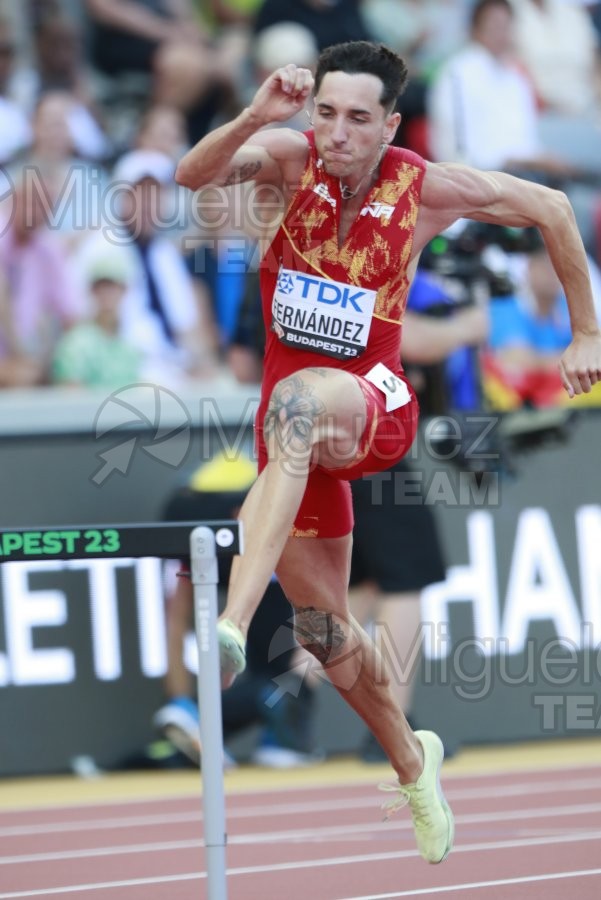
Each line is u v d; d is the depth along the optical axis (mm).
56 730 21875
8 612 21781
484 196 11242
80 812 19172
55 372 24719
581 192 28469
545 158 28500
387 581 21328
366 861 15281
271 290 11586
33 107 26562
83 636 21984
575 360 11531
